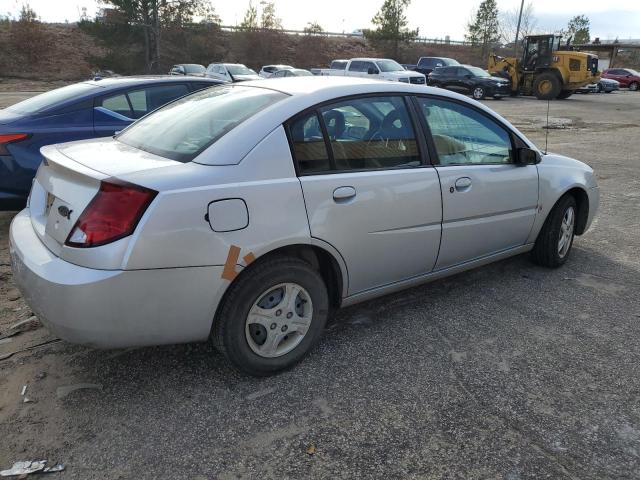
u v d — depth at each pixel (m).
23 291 2.59
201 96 3.54
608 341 3.40
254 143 2.72
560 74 26.28
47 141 5.11
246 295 2.69
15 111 5.37
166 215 2.40
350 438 2.49
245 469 2.29
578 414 2.69
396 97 3.38
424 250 3.49
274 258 2.78
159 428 2.52
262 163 2.71
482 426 2.59
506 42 55.22
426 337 3.41
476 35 56.03
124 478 2.22
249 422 2.58
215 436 2.48
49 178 2.87
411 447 2.44
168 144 2.91
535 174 4.14
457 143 3.66
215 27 48.38
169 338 2.58
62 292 2.36
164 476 2.24
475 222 3.76
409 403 2.75
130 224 2.36
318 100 3.00
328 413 2.66
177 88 6.14
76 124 5.33
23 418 2.56
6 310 3.65
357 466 2.32
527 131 15.06
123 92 5.73
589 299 4.02
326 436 2.50
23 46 38.75
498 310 3.80
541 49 26.70
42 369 2.96
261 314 2.81
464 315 3.72
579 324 3.62
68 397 2.73
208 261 2.52
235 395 2.78
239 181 2.61
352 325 3.54
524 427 2.58
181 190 2.44
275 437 2.48
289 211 2.75
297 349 2.99
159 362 3.06
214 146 2.70
